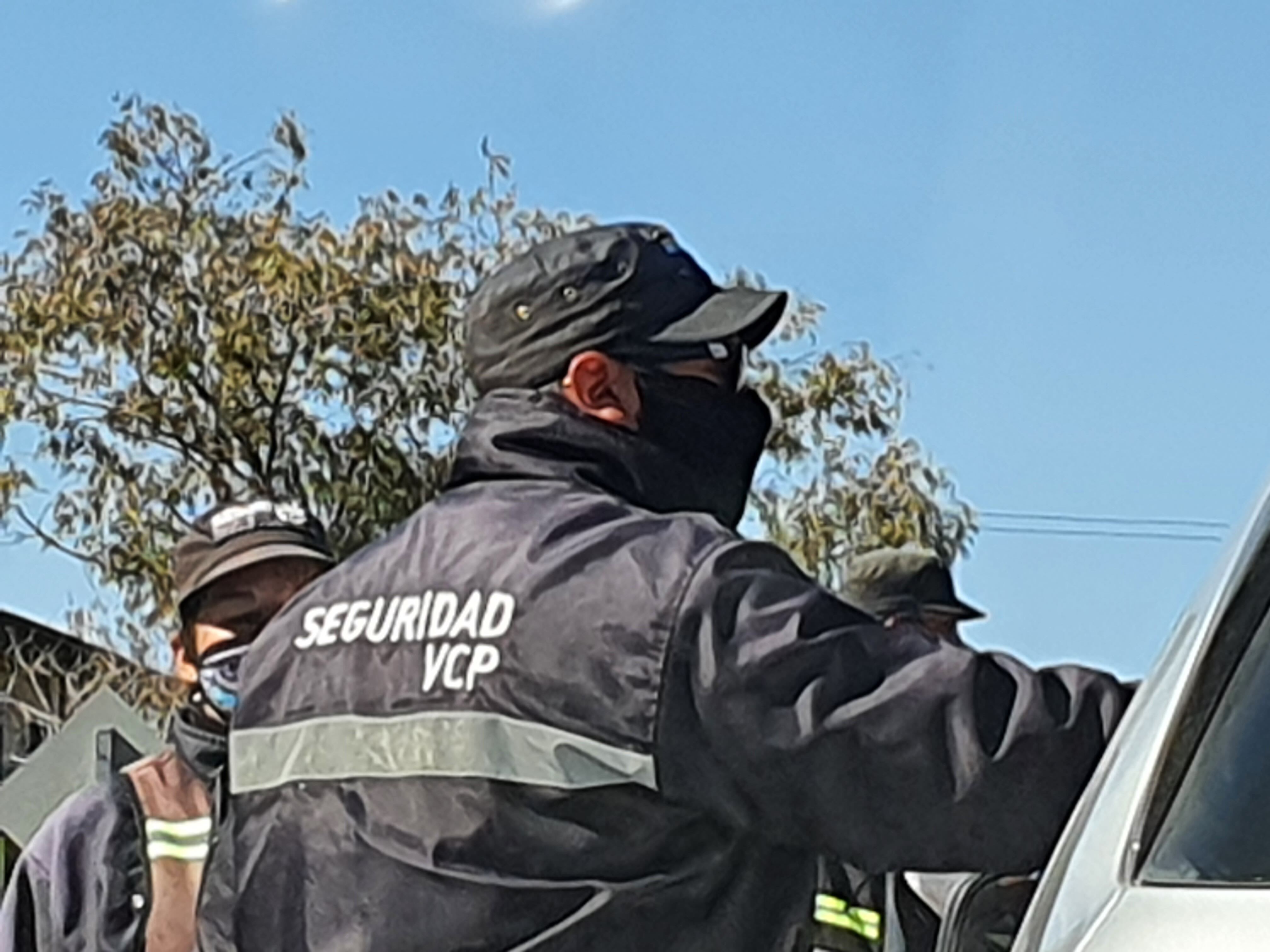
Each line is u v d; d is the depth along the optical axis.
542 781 2.84
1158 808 2.28
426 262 21.55
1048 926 2.26
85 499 20.95
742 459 3.23
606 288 3.13
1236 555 2.54
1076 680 2.84
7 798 8.37
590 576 2.89
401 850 2.91
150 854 4.73
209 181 21.47
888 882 3.80
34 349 20.88
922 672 2.80
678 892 2.84
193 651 4.87
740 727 2.79
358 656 3.03
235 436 21.17
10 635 21.20
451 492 3.16
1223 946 2.00
